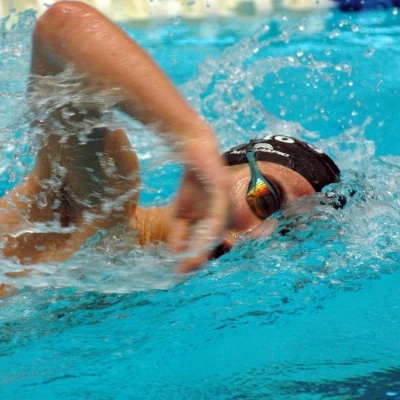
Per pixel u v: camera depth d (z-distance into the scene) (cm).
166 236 535
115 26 416
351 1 2177
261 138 643
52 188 514
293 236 571
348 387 377
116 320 471
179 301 493
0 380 396
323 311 482
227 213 390
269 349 426
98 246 529
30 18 944
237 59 1336
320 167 624
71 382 391
